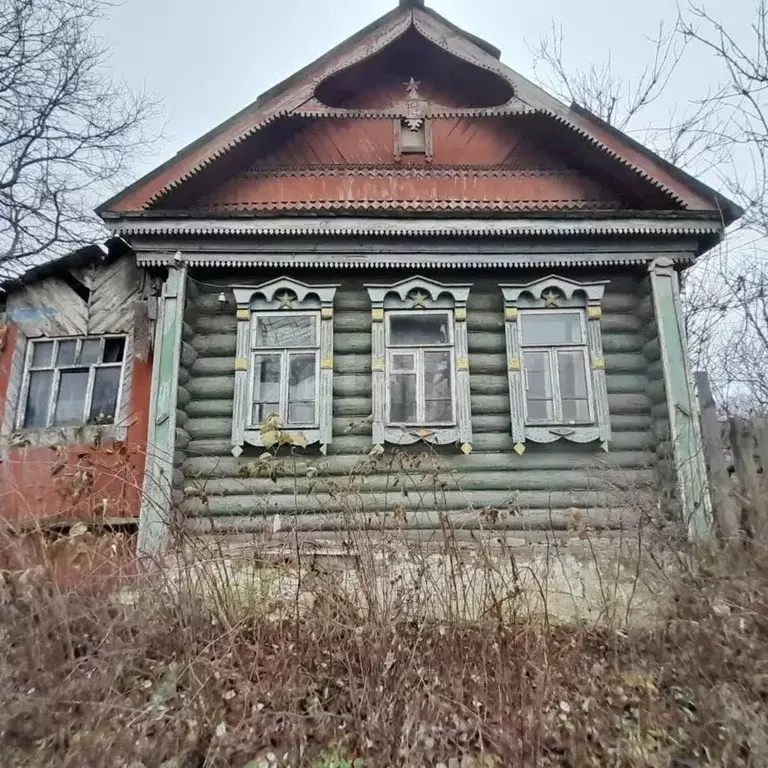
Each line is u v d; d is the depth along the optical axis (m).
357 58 7.85
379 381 7.07
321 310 7.30
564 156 8.10
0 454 7.14
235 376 7.12
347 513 5.39
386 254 7.34
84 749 3.74
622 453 6.98
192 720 3.94
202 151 7.43
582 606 5.09
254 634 4.45
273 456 5.75
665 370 6.89
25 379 7.68
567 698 4.11
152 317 7.20
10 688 3.94
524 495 6.80
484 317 7.40
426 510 6.69
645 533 5.59
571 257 7.31
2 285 7.78
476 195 7.94
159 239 7.25
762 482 5.76
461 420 6.95
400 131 8.09
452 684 4.11
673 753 3.85
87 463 6.29
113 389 7.63
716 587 4.60
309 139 8.12
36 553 4.61
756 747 3.72
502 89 8.17
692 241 7.32
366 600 4.46
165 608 4.46
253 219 7.23
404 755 3.78
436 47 8.14
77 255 7.70
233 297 7.42
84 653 4.31
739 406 12.96
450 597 4.41
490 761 3.79
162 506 5.89
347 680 4.16
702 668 4.19
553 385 7.15
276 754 3.83
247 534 6.38
